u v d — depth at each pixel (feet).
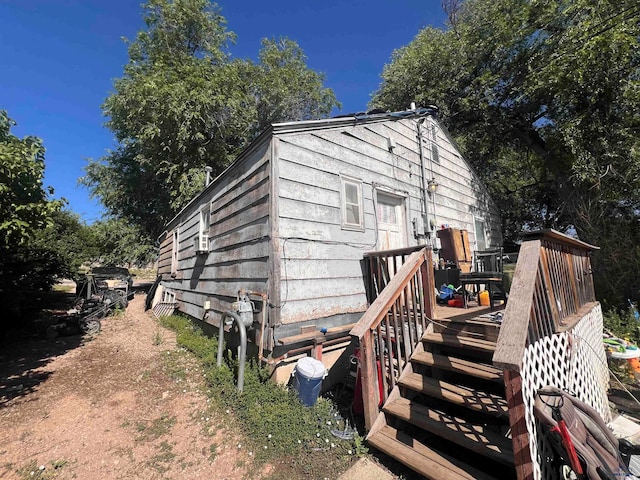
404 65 42.34
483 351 8.52
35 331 22.21
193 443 8.79
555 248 9.70
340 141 15.71
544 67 27.78
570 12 27.40
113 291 29.68
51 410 10.81
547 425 6.04
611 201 24.27
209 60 53.06
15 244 14.32
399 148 20.35
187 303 24.89
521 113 33.24
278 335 11.50
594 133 25.26
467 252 19.04
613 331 17.75
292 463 7.79
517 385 5.72
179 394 11.80
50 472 7.72
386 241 18.28
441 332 10.30
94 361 15.93
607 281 22.40
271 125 12.46
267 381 11.41
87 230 48.03
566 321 9.45
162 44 51.96
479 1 37.50
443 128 26.37
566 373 8.38
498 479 6.35
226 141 53.01
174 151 46.50
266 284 12.25
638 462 6.45
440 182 24.85
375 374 8.68
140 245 50.72
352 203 15.89
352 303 14.79
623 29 23.15
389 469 7.45
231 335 15.49
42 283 27.73
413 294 10.50
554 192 39.86
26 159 13.55
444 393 8.21
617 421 9.67
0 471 7.76
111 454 8.38
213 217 19.92
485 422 8.55
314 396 10.37
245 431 9.12
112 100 47.57
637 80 23.61
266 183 12.84
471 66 35.96
